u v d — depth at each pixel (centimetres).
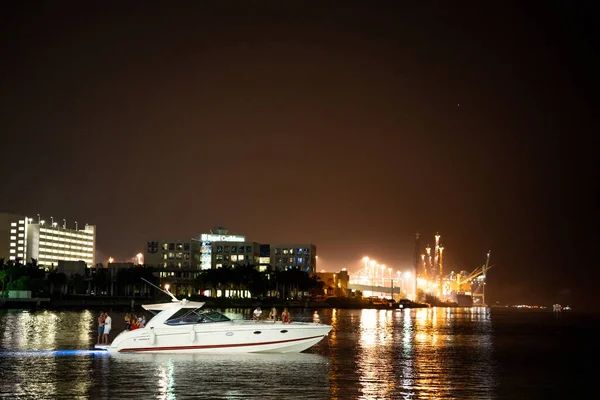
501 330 12925
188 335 6191
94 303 19975
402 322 14750
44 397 4428
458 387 5094
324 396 4562
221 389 4709
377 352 7306
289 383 4972
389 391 4803
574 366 6744
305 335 6275
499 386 5225
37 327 10181
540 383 5462
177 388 4725
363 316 17725
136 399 4391
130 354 6178
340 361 6316
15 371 5362
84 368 5484
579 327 15800
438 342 9031
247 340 6225
